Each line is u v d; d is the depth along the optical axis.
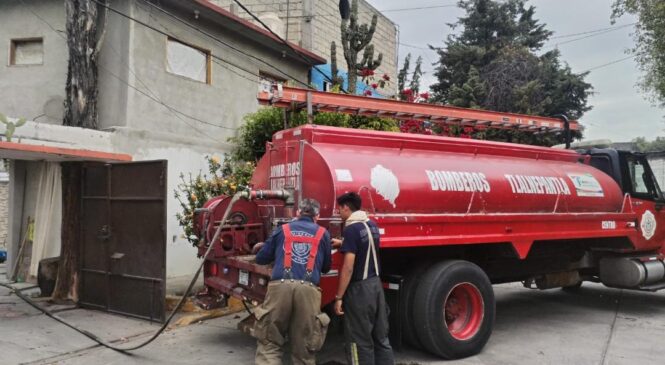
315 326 4.63
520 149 7.29
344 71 18.53
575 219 7.19
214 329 6.90
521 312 8.35
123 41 10.36
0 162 15.33
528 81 21.14
